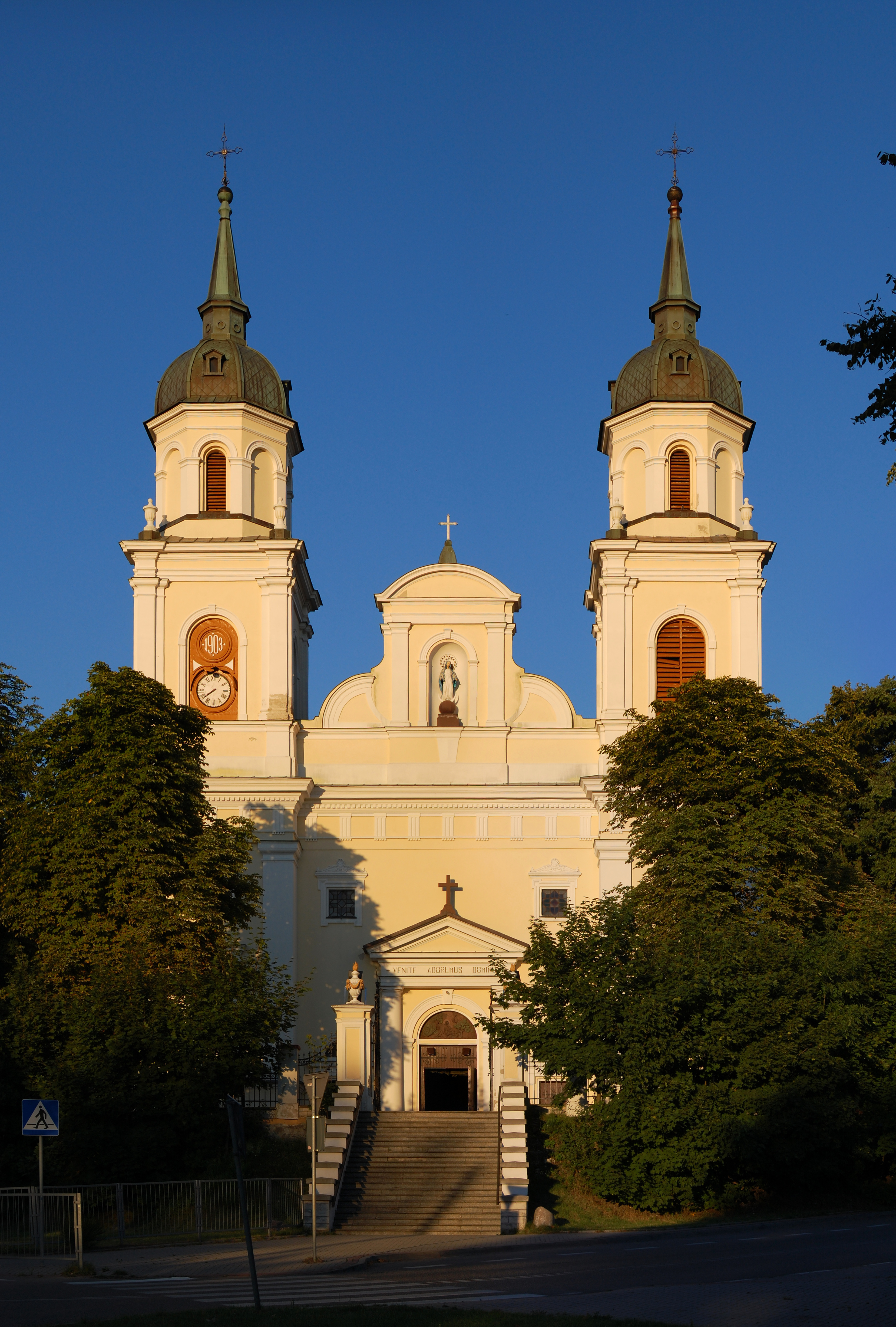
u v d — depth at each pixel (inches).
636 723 2229.3
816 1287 917.2
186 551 2298.2
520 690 2310.5
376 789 2258.9
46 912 1718.8
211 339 2412.6
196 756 1883.6
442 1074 2174.0
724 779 1825.8
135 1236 1386.6
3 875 1784.0
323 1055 2164.1
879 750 2470.5
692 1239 1343.5
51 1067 1616.6
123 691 1822.1
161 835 1749.5
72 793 1761.8
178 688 2281.0
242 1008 1657.2
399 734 2282.2
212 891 1769.2
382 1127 1827.0
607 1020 1617.9
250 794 2220.7
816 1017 1643.7
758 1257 1109.7
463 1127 1825.8
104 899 1740.9
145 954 1673.2
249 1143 1841.8
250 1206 1520.7
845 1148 1611.7
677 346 2373.3
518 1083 1860.2
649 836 1831.9
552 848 2258.9
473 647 2306.8
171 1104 1582.2
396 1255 1278.3
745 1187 1603.1
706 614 2284.7
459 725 2284.7
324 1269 1155.3
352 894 2253.9
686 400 2341.3
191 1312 823.7
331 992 2220.7
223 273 2461.9
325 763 2289.6
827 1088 1603.1
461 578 2316.7
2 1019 1651.1
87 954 1694.1
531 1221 1549.0
